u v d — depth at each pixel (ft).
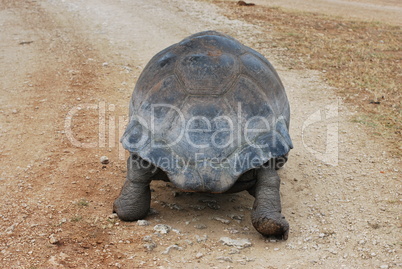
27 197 15.20
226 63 13.56
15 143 19.38
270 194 12.95
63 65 29.91
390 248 13.05
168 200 15.61
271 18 43.80
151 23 41.75
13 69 29.09
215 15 44.75
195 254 12.50
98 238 13.03
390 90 25.50
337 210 15.17
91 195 15.57
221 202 15.62
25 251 12.21
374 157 18.69
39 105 23.39
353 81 27.14
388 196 15.89
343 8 53.88
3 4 50.67
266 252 12.78
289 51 33.09
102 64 30.25
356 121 21.94
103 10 47.03
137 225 13.74
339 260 12.53
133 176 13.48
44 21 42.39
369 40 36.45
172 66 13.87
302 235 13.74
